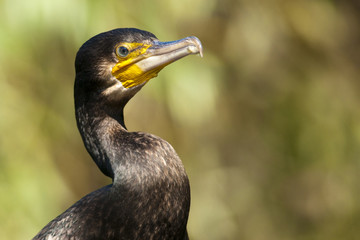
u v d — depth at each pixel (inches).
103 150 210.4
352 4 580.1
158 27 421.7
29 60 412.2
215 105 484.4
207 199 523.8
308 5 537.3
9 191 409.7
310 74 569.6
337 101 572.7
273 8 526.9
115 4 410.3
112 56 215.6
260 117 575.8
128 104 451.8
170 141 469.4
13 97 425.7
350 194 591.5
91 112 215.2
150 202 196.7
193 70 429.4
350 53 575.8
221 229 536.7
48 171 424.2
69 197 466.3
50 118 441.7
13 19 387.9
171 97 425.7
